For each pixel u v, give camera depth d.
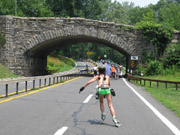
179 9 82.50
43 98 12.48
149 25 37.78
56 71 59.25
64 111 9.15
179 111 9.61
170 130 6.76
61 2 71.94
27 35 38.53
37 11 68.44
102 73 7.22
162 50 38.38
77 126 6.89
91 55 134.75
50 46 46.78
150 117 8.53
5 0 63.62
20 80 14.18
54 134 5.97
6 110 8.97
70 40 47.66
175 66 36.41
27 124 6.94
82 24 38.16
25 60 39.03
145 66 38.53
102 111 7.32
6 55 38.09
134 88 20.69
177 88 21.39
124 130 6.62
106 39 38.44
